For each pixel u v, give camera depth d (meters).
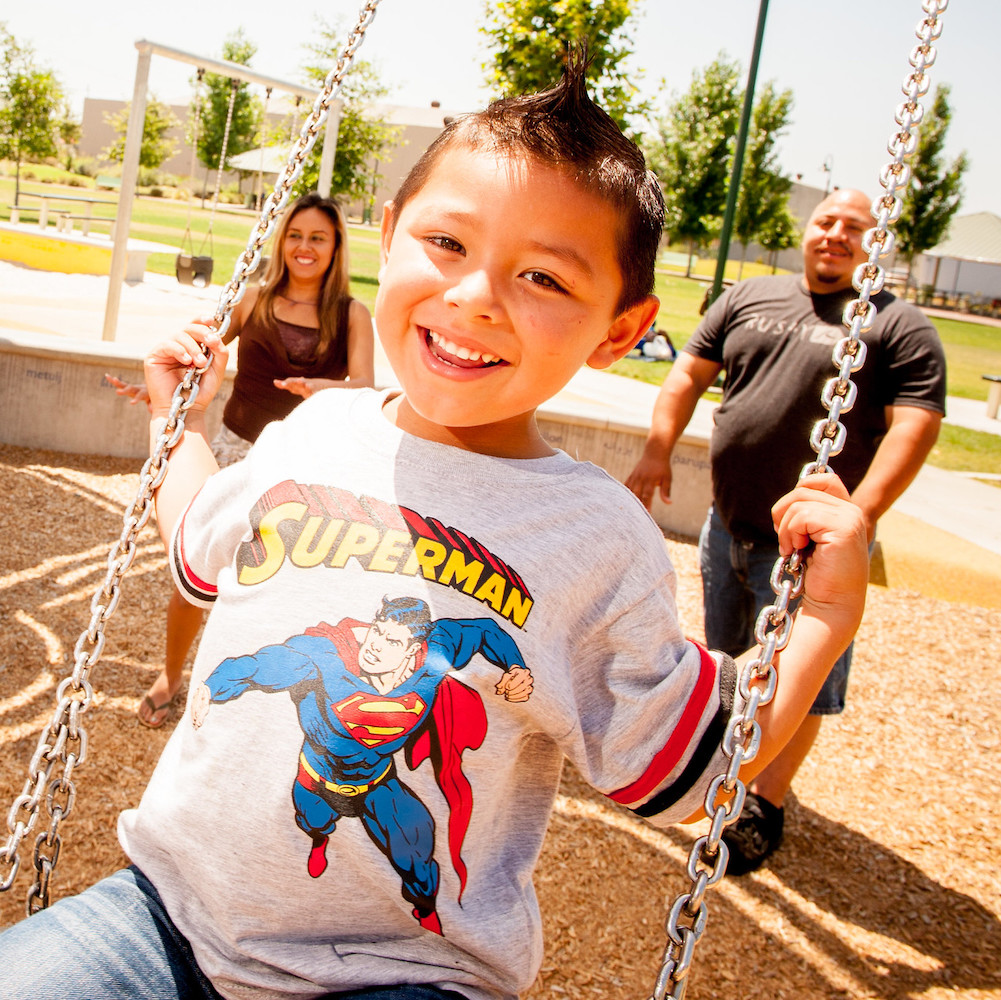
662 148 33.88
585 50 1.14
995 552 6.57
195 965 1.17
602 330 1.18
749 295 3.27
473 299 1.08
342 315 3.49
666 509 6.28
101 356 5.97
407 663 1.15
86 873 2.59
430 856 1.12
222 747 1.16
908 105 1.22
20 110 31.75
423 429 1.30
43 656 3.66
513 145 1.10
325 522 1.24
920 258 54.38
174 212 35.84
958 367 20.77
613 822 3.18
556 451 1.36
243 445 3.53
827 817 3.39
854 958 2.72
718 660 1.24
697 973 2.57
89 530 4.96
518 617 1.17
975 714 4.27
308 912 1.13
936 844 3.31
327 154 8.16
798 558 1.24
